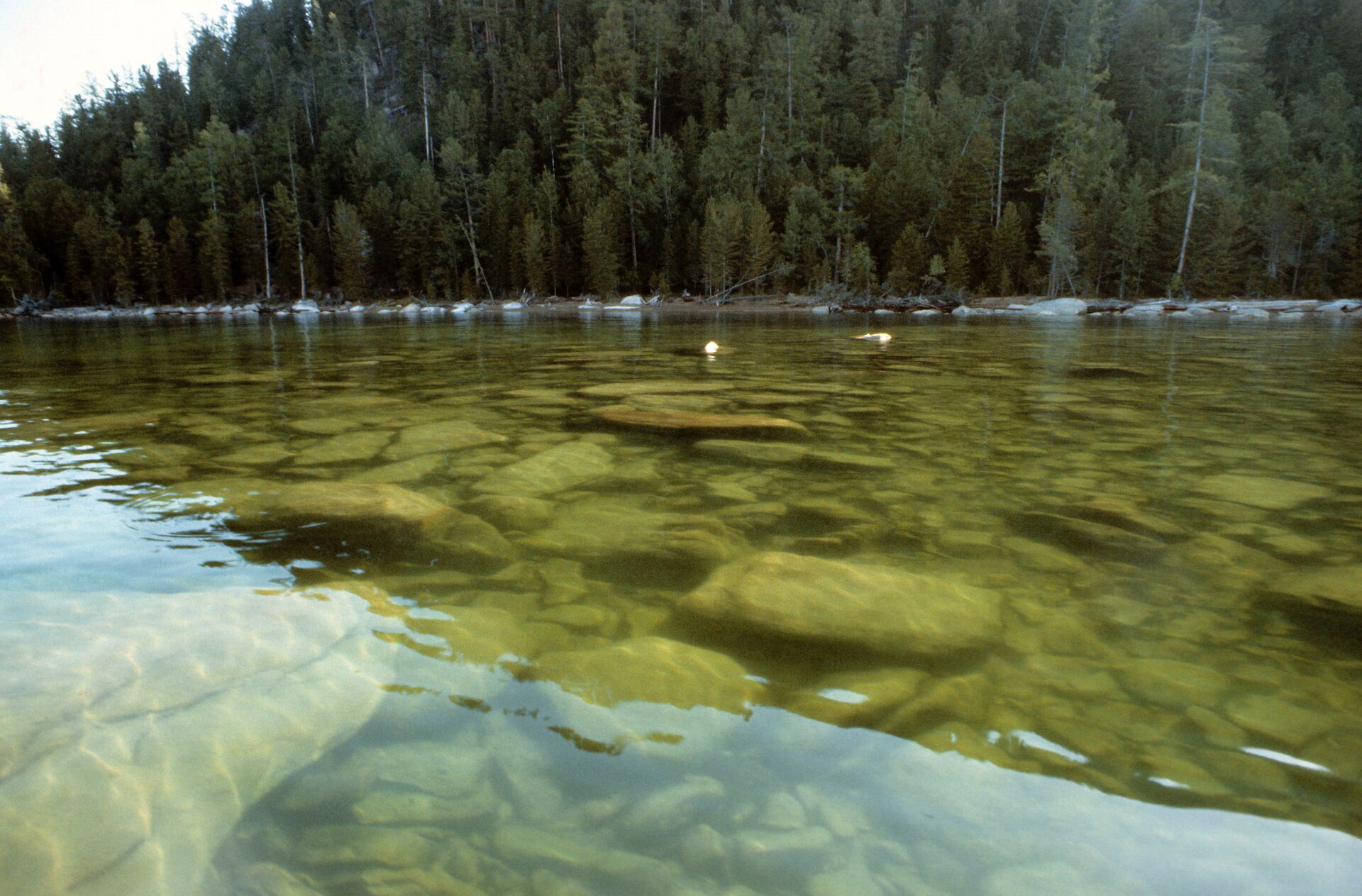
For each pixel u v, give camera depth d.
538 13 74.69
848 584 1.98
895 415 4.72
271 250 54.81
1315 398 5.59
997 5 75.69
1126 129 60.97
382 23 86.75
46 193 52.31
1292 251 41.81
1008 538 2.41
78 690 1.38
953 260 37.59
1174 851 1.04
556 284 46.91
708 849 1.04
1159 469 3.32
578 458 3.48
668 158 48.31
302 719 1.34
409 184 51.47
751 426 4.24
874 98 59.44
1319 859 1.02
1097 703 1.44
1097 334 15.32
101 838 1.03
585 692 1.46
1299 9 75.69
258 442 3.83
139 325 25.66
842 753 1.28
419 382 6.55
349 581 1.99
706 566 2.15
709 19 64.69
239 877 0.98
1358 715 1.39
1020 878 0.99
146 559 2.12
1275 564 2.17
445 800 1.14
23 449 3.65
